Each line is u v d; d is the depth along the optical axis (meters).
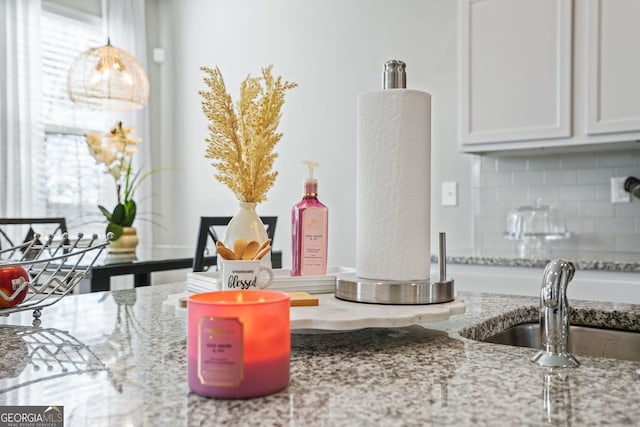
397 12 3.07
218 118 0.94
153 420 0.47
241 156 0.97
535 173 2.66
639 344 0.97
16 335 0.81
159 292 1.25
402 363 0.66
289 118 3.49
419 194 0.87
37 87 3.32
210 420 0.47
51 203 3.53
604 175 2.49
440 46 2.91
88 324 0.89
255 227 0.99
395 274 0.86
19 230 3.17
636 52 2.08
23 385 0.57
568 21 2.21
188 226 4.02
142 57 3.98
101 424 0.46
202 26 3.97
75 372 0.62
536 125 2.30
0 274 0.85
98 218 3.76
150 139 4.11
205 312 0.53
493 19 2.40
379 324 0.73
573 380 0.59
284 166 3.51
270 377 0.54
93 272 1.99
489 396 0.53
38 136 3.33
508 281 2.19
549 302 0.68
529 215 2.60
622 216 2.45
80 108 3.68
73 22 3.66
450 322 0.93
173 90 4.12
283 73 3.54
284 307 0.55
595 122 2.17
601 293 1.99
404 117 0.86
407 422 0.46
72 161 3.64
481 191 2.80
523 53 2.33
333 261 3.29
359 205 0.90
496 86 2.39
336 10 3.32
